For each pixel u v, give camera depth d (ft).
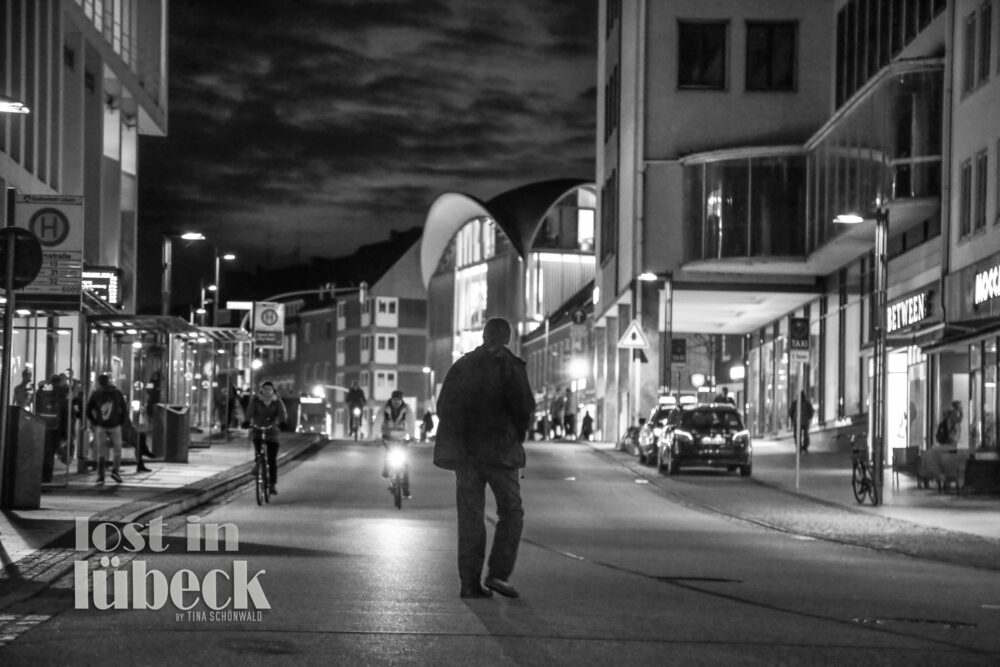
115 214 175.01
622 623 35.99
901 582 51.29
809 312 200.03
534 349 342.03
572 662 29.63
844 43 188.14
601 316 234.38
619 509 94.48
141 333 124.77
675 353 164.55
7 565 46.83
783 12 196.34
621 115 211.00
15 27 126.11
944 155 133.28
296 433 201.46
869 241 161.48
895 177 139.64
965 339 119.44
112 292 130.00
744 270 188.85
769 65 196.75
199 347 150.51
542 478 127.44
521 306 339.98
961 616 40.98
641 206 196.03
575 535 71.87
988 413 121.19
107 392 92.12
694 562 57.52
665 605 40.73
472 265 373.81
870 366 163.43
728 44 196.75
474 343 368.68
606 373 233.35
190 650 30.17
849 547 69.82
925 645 33.99
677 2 196.65
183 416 119.34
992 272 118.62
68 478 92.84
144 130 198.59
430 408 398.21
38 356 118.21
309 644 31.22
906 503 100.83
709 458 129.29
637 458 160.86
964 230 130.00
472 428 39.88
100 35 162.50
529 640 32.50
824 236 168.66
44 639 31.55
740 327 234.99
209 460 126.21
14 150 125.70
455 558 54.08
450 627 34.24
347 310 482.28
